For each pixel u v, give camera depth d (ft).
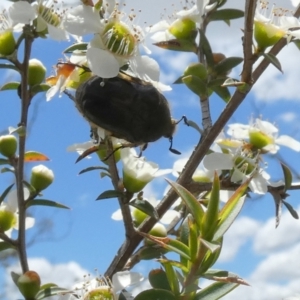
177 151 0.37
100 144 0.37
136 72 0.35
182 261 0.33
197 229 0.31
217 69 0.44
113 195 0.36
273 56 0.38
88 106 0.34
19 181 0.38
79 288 0.36
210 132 0.39
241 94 0.39
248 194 0.42
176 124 0.37
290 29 0.40
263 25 0.39
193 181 0.40
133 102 0.34
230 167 0.41
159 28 0.46
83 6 0.35
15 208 0.41
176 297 0.32
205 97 0.42
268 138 0.44
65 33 0.36
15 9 0.35
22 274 0.37
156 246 0.37
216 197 0.31
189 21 0.45
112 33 0.35
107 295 0.35
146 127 0.34
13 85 0.40
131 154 0.37
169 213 0.43
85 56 0.37
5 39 0.36
